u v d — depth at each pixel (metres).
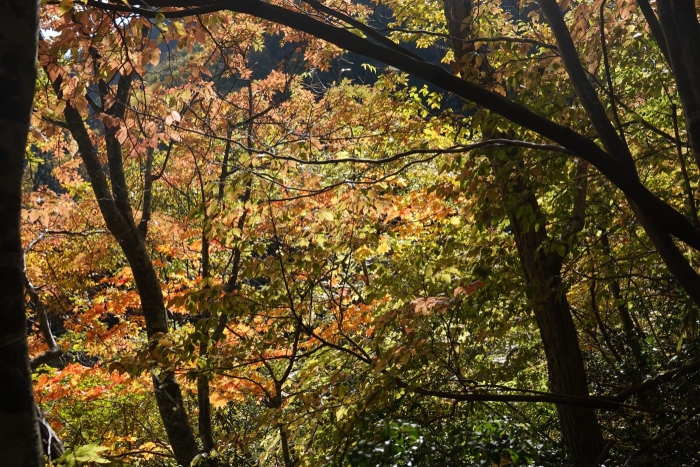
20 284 1.61
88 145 7.38
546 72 5.45
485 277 5.09
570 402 4.35
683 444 5.82
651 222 3.75
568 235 5.45
